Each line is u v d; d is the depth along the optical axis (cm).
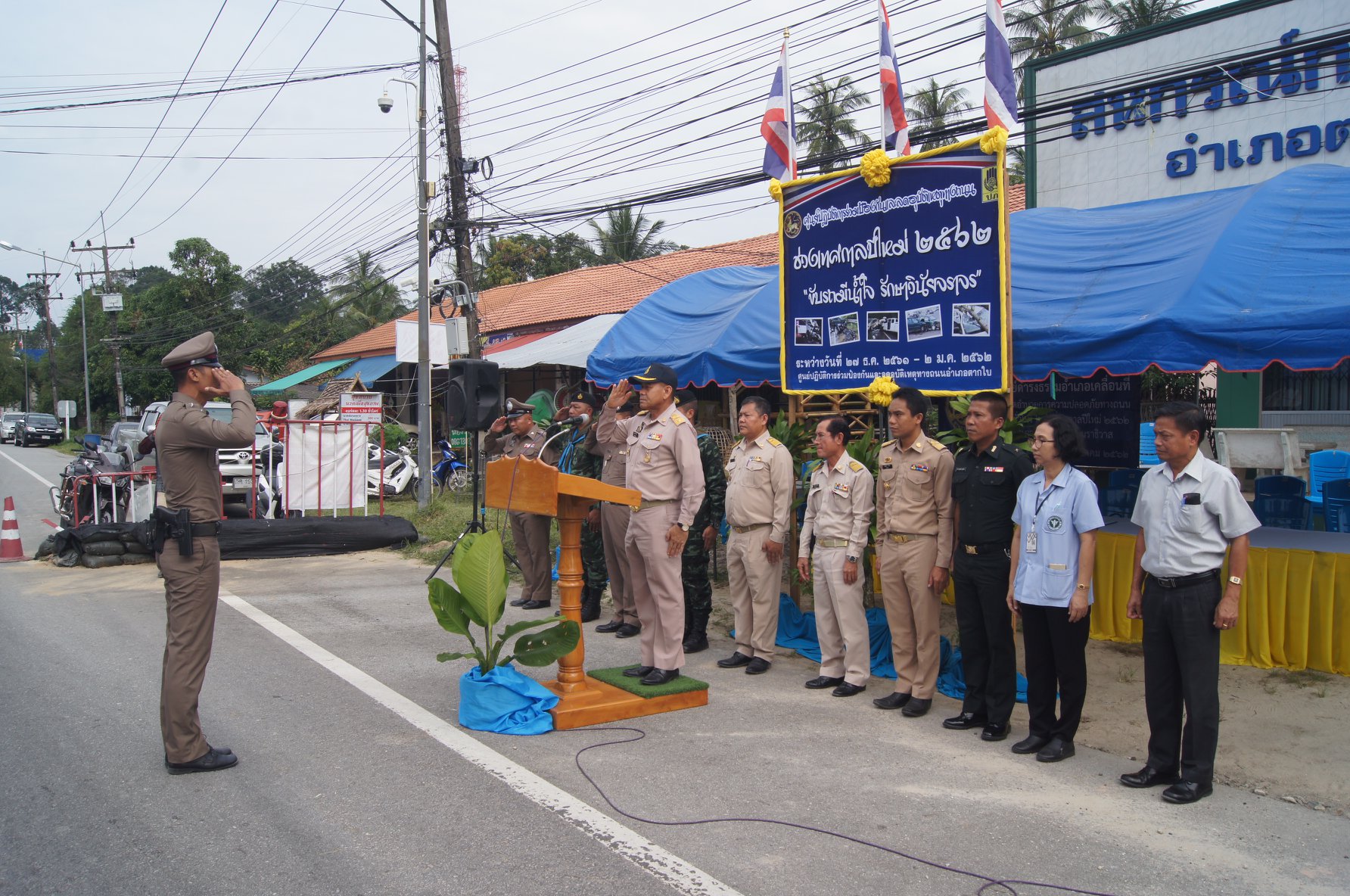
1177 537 451
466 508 1494
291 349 4216
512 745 520
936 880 372
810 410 923
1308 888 368
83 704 593
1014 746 516
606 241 3425
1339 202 681
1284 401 1193
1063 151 1352
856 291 762
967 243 680
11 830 415
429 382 1528
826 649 639
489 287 3669
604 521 764
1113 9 2509
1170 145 1247
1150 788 468
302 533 1173
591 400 866
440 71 1614
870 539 742
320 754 505
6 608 880
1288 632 646
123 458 1406
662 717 572
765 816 430
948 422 934
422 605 900
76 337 6072
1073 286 733
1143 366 620
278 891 360
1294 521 820
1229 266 630
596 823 421
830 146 2619
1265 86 1158
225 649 731
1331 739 526
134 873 376
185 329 4084
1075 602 489
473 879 370
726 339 959
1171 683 461
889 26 740
